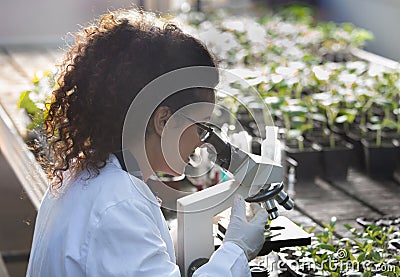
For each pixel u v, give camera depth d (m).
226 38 6.29
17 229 5.51
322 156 4.10
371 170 4.18
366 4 10.02
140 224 1.87
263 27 7.30
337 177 4.11
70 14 7.21
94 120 1.94
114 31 1.97
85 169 2.01
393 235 3.03
